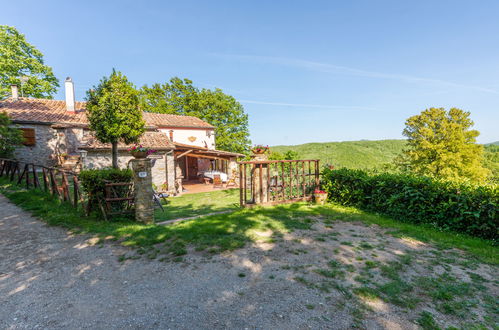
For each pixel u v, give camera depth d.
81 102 20.72
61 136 14.80
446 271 3.68
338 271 3.62
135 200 6.49
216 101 34.75
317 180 9.59
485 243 4.87
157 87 36.03
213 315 2.64
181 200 12.45
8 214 6.83
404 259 4.05
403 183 6.77
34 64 22.42
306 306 2.79
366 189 7.89
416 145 22.11
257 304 2.84
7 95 21.05
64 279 3.54
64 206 7.39
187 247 4.59
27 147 15.41
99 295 3.10
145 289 3.22
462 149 20.17
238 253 4.32
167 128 24.45
